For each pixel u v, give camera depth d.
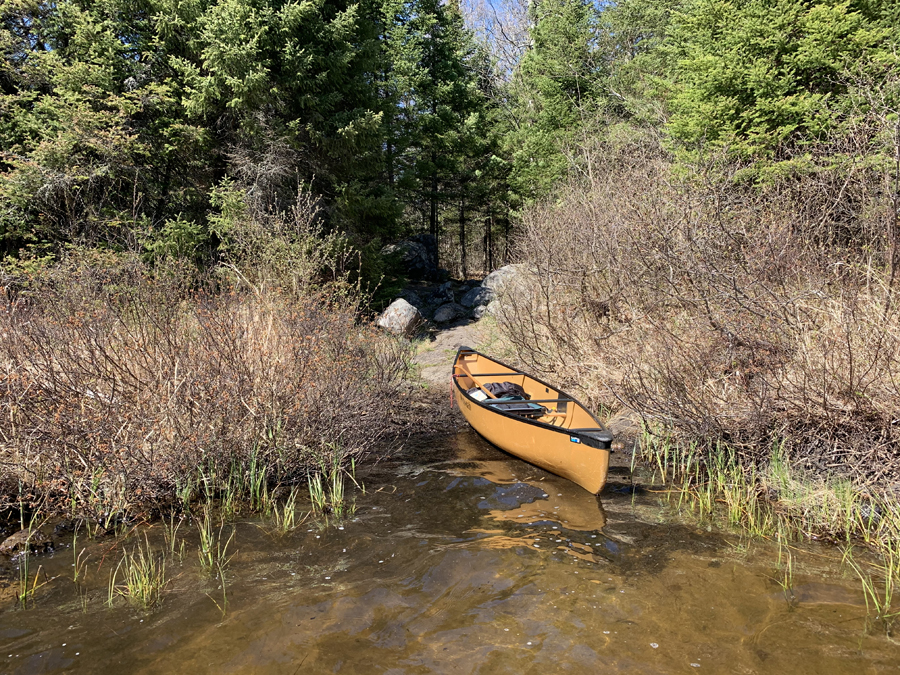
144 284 6.82
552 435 5.93
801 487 5.20
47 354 5.46
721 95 9.93
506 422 6.64
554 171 19.22
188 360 5.87
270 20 12.20
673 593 3.87
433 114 23.12
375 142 14.21
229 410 5.74
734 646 3.29
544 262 10.80
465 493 5.77
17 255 12.06
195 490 5.53
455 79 24.20
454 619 3.61
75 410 5.27
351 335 8.02
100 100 11.86
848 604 3.70
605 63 21.56
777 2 9.49
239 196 12.29
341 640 3.40
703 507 5.32
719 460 5.80
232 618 3.62
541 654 3.25
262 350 6.25
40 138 12.09
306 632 3.47
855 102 7.82
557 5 20.95
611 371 8.55
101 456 5.14
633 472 6.34
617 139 14.60
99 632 3.47
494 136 26.17
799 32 9.46
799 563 4.25
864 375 5.00
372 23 15.28
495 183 27.59
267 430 5.91
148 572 4.14
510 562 4.32
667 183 8.65
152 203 13.55
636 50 21.75
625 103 18.75
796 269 6.57
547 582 4.04
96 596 3.88
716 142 9.55
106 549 4.56
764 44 9.38
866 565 4.19
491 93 29.92
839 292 6.02
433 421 8.61
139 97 12.24
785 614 3.60
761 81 9.29
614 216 9.68
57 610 3.71
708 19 10.77
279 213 12.07
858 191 7.03
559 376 9.59
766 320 6.13
